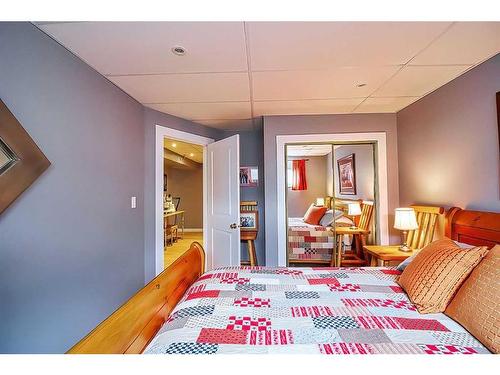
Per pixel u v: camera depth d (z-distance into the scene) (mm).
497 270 1024
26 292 1303
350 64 1837
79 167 1707
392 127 3029
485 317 943
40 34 1396
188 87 2227
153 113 2809
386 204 3002
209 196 3453
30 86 1337
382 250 2508
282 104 2701
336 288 1465
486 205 1765
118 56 1696
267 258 3088
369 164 3133
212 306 1226
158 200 2818
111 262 2084
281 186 3096
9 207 1215
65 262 1574
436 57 1737
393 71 1955
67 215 1593
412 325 1064
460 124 2006
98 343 744
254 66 1859
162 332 1030
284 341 943
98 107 1923
